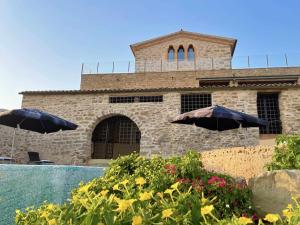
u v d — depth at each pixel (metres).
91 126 15.93
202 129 14.68
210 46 27.98
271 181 3.72
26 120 10.73
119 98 16.38
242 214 3.36
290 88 14.91
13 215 5.36
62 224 1.77
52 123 10.79
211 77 22.31
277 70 22.64
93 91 16.19
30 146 16.02
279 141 5.18
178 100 15.41
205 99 15.64
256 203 3.67
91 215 1.64
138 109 15.73
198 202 2.18
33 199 5.51
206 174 3.98
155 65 26.11
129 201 1.78
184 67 25.84
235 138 14.34
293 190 3.54
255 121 9.86
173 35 28.47
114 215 1.67
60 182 5.68
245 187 3.82
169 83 23.02
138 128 16.22
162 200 2.30
